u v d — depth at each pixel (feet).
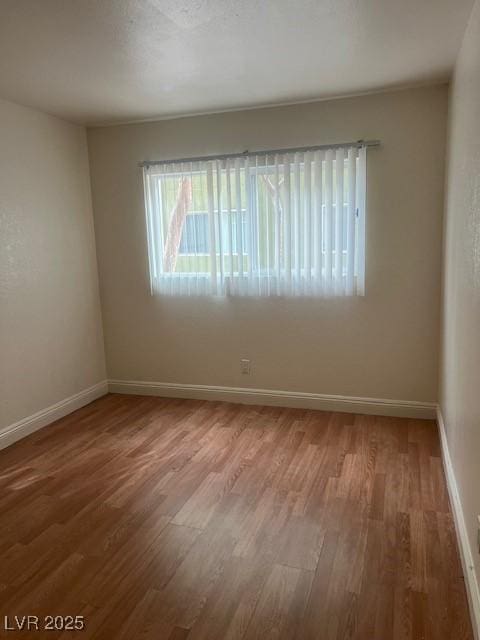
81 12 6.44
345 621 5.36
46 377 11.66
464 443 6.65
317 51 8.06
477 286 5.79
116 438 10.69
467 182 6.79
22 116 10.72
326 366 11.88
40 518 7.55
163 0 6.15
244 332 12.44
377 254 11.02
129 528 7.23
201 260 12.37
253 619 5.42
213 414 12.03
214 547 6.73
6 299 10.41
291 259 11.57
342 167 10.77
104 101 10.56
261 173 11.43
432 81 9.85
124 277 13.33
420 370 11.18
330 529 7.07
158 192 12.42
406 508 7.57
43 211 11.43
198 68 8.68
